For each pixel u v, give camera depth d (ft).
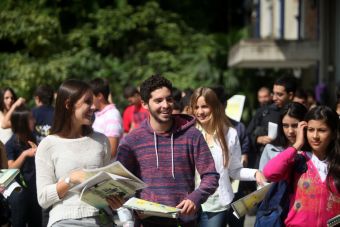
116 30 89.25
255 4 90.89
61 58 85.56
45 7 89.04
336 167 22.02
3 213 23.06
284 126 26.40
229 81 85.71
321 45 65.51
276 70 87.56
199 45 90.99
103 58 89.66
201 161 21.80
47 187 21.15
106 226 21.68
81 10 92.53
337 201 22.09
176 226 21.74
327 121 22.07
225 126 27.66
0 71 85.71
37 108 37.70
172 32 91.35
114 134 32.81
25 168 31.86
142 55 89.71
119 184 20.22
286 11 84.94
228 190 27.35
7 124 34.50
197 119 27.73
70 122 21.65
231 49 75.46
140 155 21.90
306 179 22.27
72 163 21.39
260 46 65.26
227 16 104.83
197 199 21.13
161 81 21.75
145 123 22.17
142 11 91.61
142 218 21.91
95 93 32.96
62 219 21.27
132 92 49.55
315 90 66.59
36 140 34.37
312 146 22.34
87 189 20.10
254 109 86.02
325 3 65.87
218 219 27.14
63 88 21.58
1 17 86.69
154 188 21.72
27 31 85.87
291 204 22.49
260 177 26.94
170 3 97.96
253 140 34.53
